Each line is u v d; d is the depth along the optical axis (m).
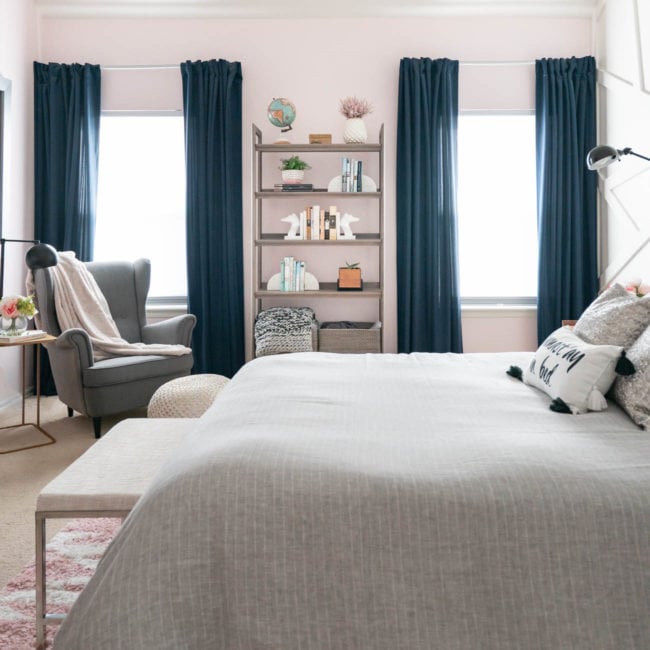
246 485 1.27
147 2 4.51
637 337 1.93
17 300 3.40
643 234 4.04
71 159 4.52
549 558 1.20
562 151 4.49
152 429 2.08
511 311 4.70
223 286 4.61
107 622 1.16
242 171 4.65
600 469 1.32
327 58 4.60
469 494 1.25
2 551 2.20
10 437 3.55
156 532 1.23
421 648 1.18
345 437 1.51
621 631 1.18
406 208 4.54
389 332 4.71
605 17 4.43
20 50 4.34
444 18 4.57
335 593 1.20
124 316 4.17
